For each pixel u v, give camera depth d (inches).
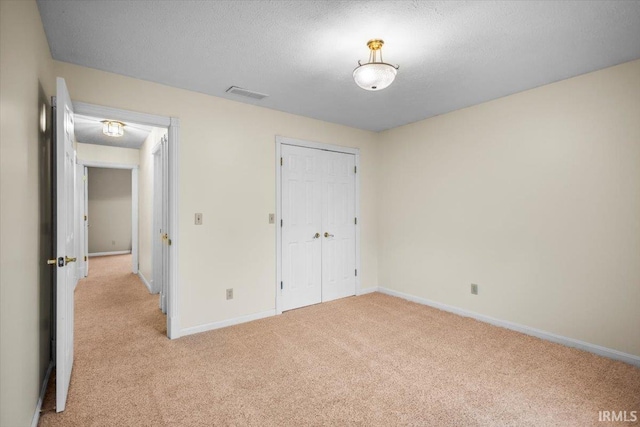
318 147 156.9
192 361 98.5
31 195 67.0
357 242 173.3
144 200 203.0
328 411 74.7
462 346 109.1
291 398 79.7
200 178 122.0
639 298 95.0
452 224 144.0
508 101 124.1
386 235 176.9
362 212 175.6
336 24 77.4
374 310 147.6
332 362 98.0
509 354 103.0
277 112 142.9
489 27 78.1
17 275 56.1
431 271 153.2
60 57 94.0
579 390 82.8
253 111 135.6
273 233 141.8
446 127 145.9
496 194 128.0
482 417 72.4
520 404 77.1
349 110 142.2
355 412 74.4
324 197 160.9
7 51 50.3
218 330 123.7
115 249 323.3
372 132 180.4
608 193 100.3
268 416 72.9
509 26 77.6
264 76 107.0
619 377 88.7
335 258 165.3
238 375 90.4
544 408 75.5
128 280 208.8
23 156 60.1
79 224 208.2
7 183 50.5
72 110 94.8
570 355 102.0
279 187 143.6
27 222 63.3
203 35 82.5
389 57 93.4
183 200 118.1
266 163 139.6
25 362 61.4
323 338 116.1
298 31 80.7
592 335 104.0
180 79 109.7
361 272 175.6
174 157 116.0
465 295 139.3
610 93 99.7
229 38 83.9
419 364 96.7
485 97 126.0
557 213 111.3
